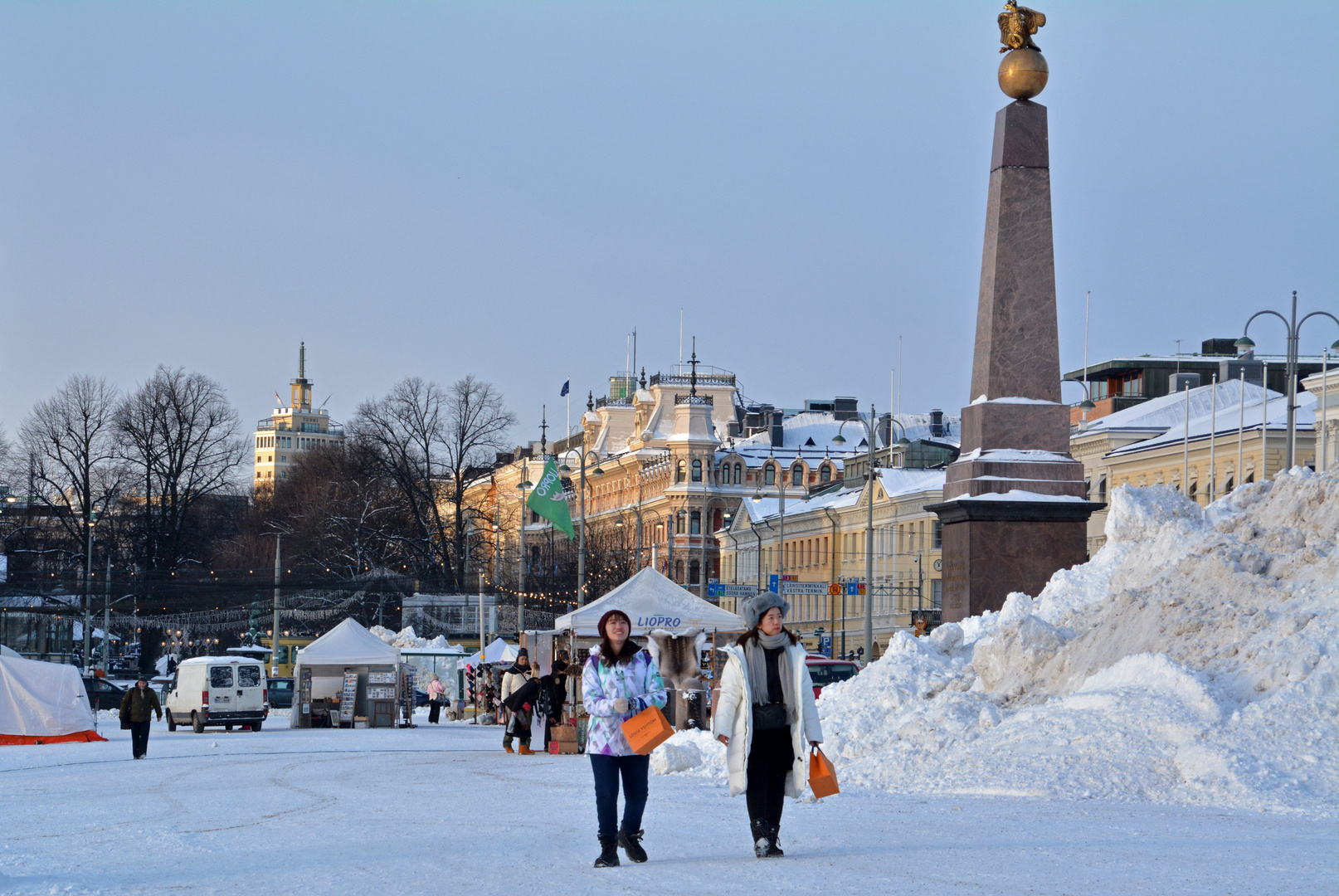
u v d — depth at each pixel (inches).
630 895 490.9
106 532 4173.2
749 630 581.0
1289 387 2390.5
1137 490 1251.2
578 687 1553.9
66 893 521.0
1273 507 1117.7
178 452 4217.5
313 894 507.5
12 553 4101.9
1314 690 832.9
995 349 1440.7
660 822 732.7
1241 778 770.8
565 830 705.6
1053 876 512.1
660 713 563.5
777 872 534.6
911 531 4574.3
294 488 5556.1
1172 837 625.0
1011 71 1444.4
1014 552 1411.2
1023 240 1440.7
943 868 536.1
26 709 1947.6
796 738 572.4
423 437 4360.2
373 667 2522.1
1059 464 1430.9
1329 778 772.0
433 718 2842.0
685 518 6422.2
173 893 516.7
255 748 1745.8
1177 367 4857.3
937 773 877.2
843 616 4537.4
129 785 1127.6
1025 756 856.3
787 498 5826.8
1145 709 861.8
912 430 6323.8
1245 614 932.6
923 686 1074.1
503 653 3262.8
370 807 856.9
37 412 4136.3
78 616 3622.0
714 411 7362.2
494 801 888.9
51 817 841.5
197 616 3846.0
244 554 5201.8
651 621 1667.1
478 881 529.3
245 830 740.0
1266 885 485.4
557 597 4372.5
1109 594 1112.2
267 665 4050.2
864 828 673.6
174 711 2425.0
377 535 4249.5
